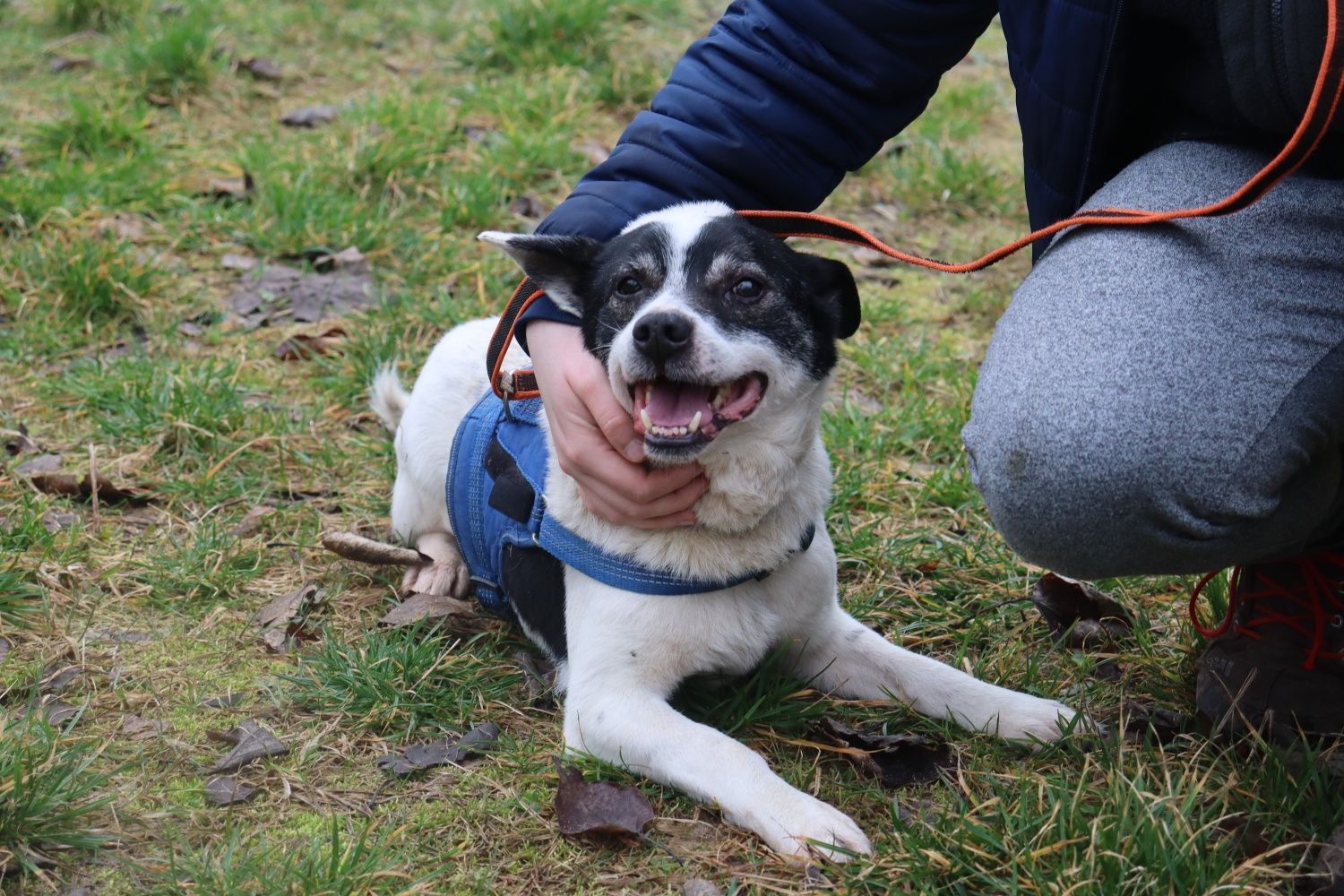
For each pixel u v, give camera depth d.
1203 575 3.01
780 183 2.81
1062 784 2.40
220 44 6.81
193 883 2.18
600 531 2.67
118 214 5.15
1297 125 2.05
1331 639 2.47
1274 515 2.23
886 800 2.44
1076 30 2.24
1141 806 2.18
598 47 6.78
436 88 6.57
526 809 2.42
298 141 5.86
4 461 3.68
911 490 3.74
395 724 2.72
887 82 2.67
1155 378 2.09
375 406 3.92
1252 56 2.02
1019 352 2.24
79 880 2.21
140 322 4.54
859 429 3.94
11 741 2.44
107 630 3.01
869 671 2.83
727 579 2.64
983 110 6.86
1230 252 2.12
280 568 3.34
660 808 2.44
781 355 2.64
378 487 3.77
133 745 2.59
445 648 2.95
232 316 4.63
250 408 4.04
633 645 2.62
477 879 2.24
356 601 3.21
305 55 6.91
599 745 2.54
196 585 3.18
